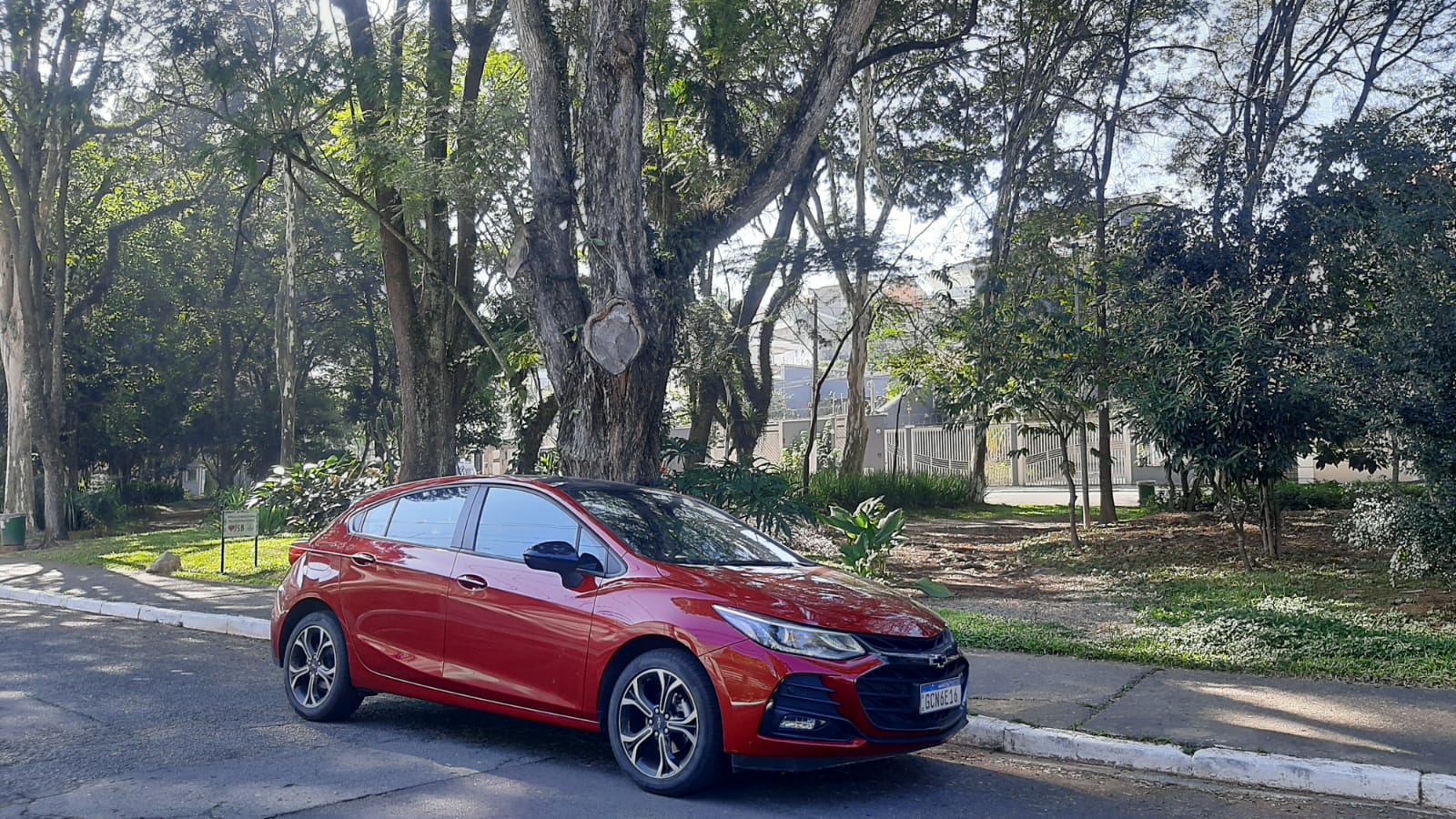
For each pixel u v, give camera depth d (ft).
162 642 35.60
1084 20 70.23
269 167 56.44
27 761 20.18
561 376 40.83
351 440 146.10
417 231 64.34
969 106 79.10
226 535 53.88
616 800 17.95
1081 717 22.75
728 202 42.83
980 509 95.25
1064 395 53.16
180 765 19.92
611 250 39.86
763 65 60.54
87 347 119.96
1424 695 24.39
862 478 93.20
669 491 23.59
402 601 21.90
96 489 131.54
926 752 21.76
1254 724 22.00
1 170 89.04
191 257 130.62
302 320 135.64
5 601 48.62
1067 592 42.14
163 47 57.62
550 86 42.14
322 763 20.17
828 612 18.11
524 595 20.04
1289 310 44.60
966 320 58.29
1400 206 39.09
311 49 54.54
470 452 118.42
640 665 18.38
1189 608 36.11
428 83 55.83
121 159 99.14
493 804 17.67
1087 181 69.82
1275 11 61.46
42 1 68.69
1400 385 32.89
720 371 72.84
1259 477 42.88
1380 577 40.65
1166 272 46.96
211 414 145.69
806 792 18.65
